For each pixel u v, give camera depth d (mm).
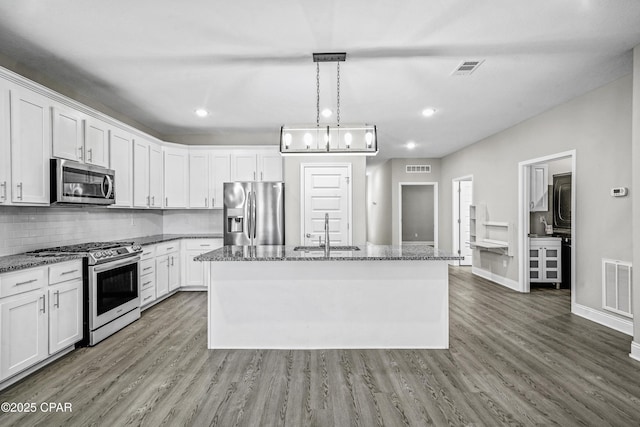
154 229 5723
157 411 2193
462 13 2467
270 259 2945
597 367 2812
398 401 2320
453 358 3010
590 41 2865
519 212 5426
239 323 3262
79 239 3996
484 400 2330
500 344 3316
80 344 3262
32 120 2930
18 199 2793
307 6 2375
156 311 4441
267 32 2713
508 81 3691
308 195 5609
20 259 2834
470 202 7953
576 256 4230
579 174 4164
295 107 4547
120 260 3693
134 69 3369
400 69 3385
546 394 2406
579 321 3988
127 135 4434
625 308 3580
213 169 5742
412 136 6270
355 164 5602
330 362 2943
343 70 3406
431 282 3250
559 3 2348
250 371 2766
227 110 4668
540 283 6066
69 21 2541
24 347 2549
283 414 2168
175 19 2521
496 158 6047
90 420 2092
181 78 3588
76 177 3342
